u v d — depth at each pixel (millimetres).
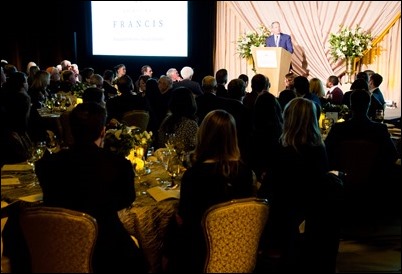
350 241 3668
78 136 2533
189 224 2654
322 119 5129
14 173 3369
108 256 2578
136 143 3270
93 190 2496
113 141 3170
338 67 8898
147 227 2908
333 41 8305
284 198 3070
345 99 5805
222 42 9836
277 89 7574
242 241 2561
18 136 3691
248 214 2508
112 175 2537
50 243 2402
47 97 7000
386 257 3500
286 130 3078
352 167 3768
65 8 10773
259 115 3945
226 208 2445
